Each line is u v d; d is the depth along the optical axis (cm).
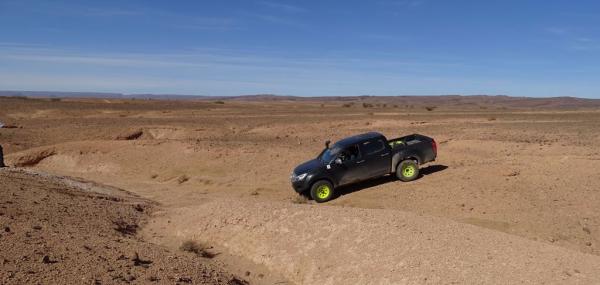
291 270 864
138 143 2730
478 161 1945
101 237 903
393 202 1397
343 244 864
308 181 1524
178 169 2292
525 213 1194
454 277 692
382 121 4703
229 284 788
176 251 942
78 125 4509
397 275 734
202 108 8619
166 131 4034
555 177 1415
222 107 9144
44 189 1345
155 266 771
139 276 709
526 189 1350
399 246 809
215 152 2405
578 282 655
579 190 1293
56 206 1132
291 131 4106
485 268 706
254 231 996
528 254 750
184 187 1975
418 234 842
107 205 1287
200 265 841
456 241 810
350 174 1547
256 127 4494
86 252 764
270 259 910
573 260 738
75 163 2583
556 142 2586
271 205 1096
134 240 980
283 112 7088
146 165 2423
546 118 5094
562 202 1235
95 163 2545
